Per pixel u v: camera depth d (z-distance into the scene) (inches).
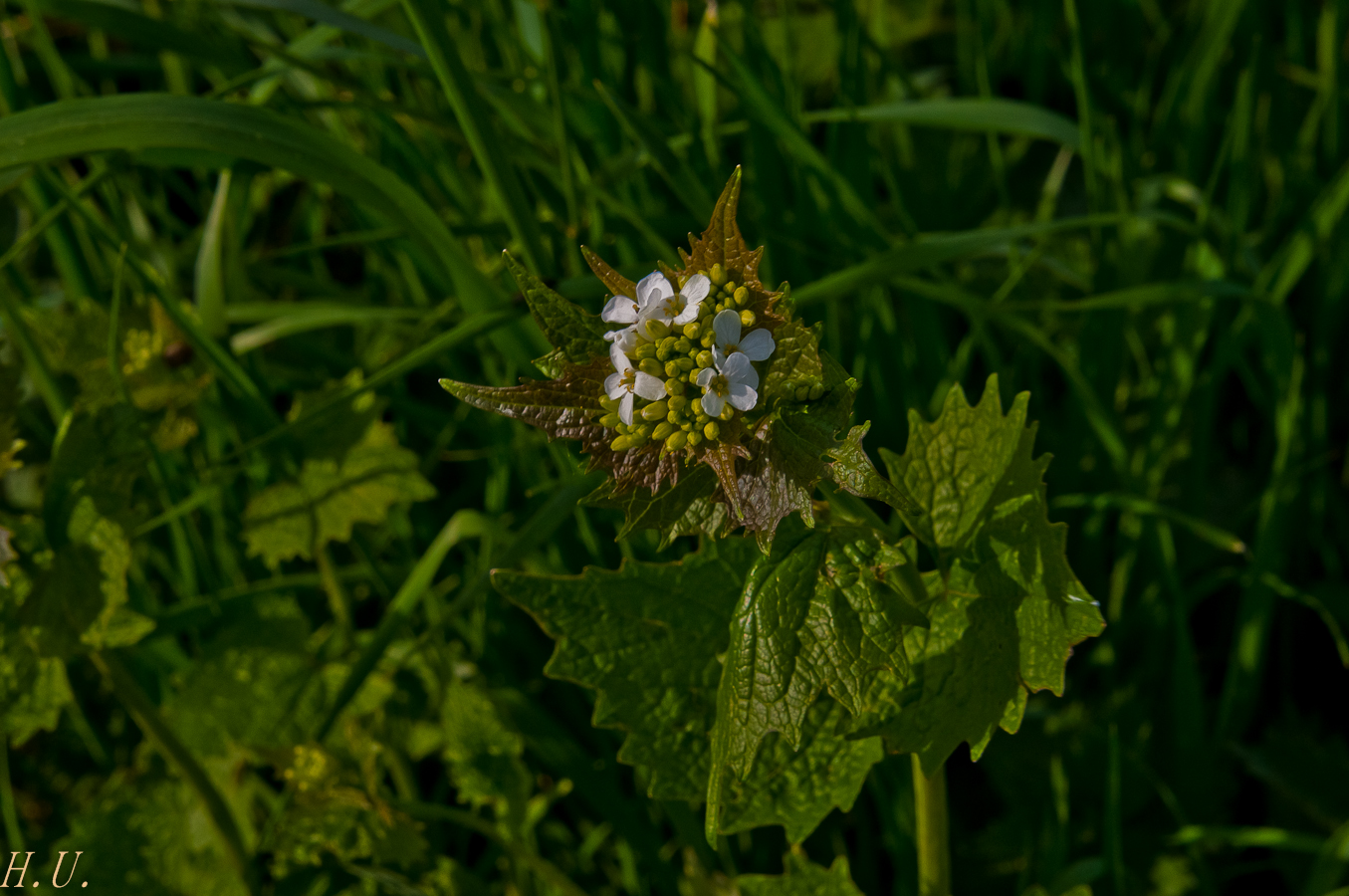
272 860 14.9
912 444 10.7
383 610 17.2
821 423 9.4
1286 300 17.7
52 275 18.7
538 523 13.2
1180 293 13.6
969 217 19.4
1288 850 14.3
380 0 15.3
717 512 9.8
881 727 10.4
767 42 19.1
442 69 12.2
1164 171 18.5
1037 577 10.3
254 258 16.3
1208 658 16.3
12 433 12.6
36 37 14.6
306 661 14.6
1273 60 17.8
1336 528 16.6
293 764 13.3
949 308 17.8
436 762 16.6
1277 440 16.5
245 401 14.1
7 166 11.7
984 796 15.4
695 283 9.4
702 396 9.5
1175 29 19.9
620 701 11.0
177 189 18.1
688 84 18.3
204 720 14.2
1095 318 16.3
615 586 10.9
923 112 14.8
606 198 13.6
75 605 12.3
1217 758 15.0
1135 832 14.5
